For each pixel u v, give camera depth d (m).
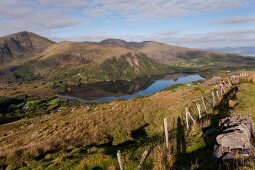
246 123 21.41
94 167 25.77
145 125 50.53
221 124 23.88
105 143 44.22
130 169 23.00
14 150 39.81
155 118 52.72
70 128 52.97
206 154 20.86
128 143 42.09
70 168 26.95
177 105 57.00
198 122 32.53
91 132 49.34
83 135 47.91
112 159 26.36
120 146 38.16
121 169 22.12
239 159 16.14
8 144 58.38
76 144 43.69
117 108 62.44
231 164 15.98
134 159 24.98
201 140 24.78
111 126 51.59
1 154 39.19
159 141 28.62
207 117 33.69
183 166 20.38
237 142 18.67
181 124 39.22
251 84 45.12
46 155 36.00
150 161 22.86
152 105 61.16
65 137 47.56
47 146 41.84
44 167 29.81
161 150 23.81
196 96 64.31
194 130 29.16
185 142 25.78
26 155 38.19
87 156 29.81
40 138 52.25
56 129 55.94
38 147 40.81
